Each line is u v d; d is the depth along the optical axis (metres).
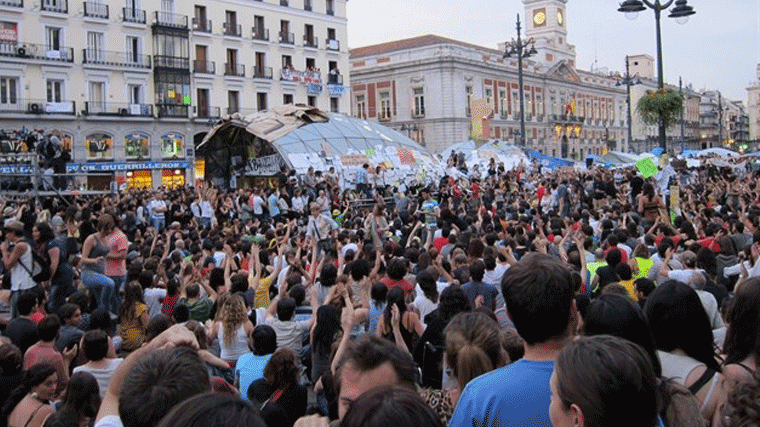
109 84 48.47
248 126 34.69
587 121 99.81
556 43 101.50
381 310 7.95
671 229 13.55
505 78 81.81
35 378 5.34
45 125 44.94
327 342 7.10
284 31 60.41
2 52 42.91
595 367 2.47
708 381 3.80
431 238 15.37
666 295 4.05
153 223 23.78
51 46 45.81
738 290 4.02
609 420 2.42
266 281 10.61
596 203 25.27
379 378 3.44
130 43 50.00
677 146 115.38
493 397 3.26
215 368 7.16
